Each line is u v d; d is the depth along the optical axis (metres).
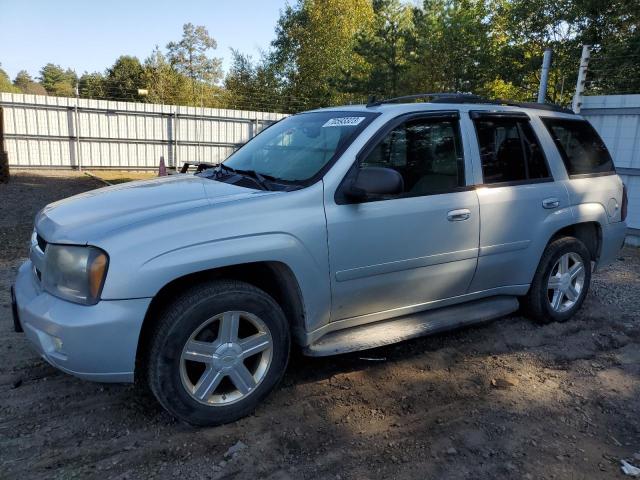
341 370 3.73
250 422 3.04
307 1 41.34
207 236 2.80
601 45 21.44
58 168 20.58
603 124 8.72
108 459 2.68
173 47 49.56
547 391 3.51
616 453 2.86
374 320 3.59
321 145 3.56
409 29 25.00
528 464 2.73
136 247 2.65
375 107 3.78
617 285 6.01
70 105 20.22
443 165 3.76
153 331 2.78
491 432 3.01
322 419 3.10
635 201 8.48
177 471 2.60
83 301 2.63
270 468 2.65
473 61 25.70
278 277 3.17
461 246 3.78
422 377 3.66
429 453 2.80
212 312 2.83
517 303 4.33
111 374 2.69
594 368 3.88
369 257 3.35
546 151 4.39
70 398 3.25
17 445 2.77
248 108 38.81
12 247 7.04
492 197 3.92
